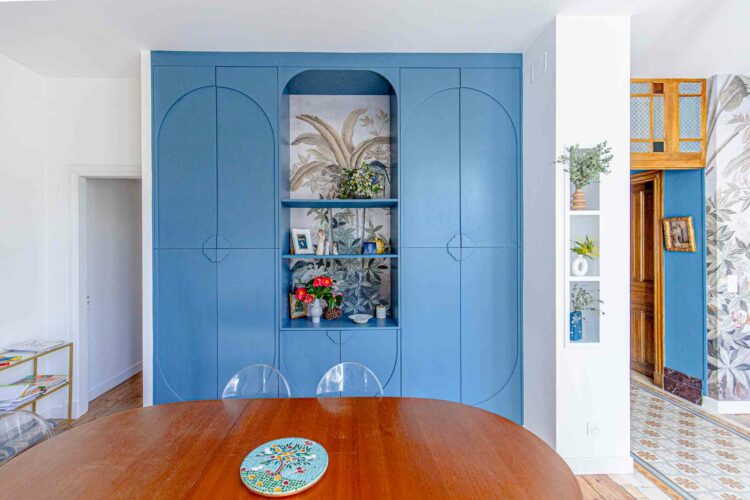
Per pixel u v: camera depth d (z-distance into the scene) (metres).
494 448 1.30
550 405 2.42
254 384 1.94
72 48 2.62
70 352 2.98
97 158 3.08
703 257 3.23
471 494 1.06
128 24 2.34
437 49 2.71
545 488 1.09
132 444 1.33
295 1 2.13
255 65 2.71
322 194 3.17
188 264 2.70
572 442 2.36
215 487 1.09
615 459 2.35
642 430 2.88
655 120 3.09
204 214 2.70
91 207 3.54
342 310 3.17
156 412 1.59
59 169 3.08
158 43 2.57
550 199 2.42
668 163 3.09
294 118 3.16
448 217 2.77
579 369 2.36
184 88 2.69
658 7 2.22
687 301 3.39
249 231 2.72
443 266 2.77
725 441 2.71
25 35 2.45
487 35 2.53
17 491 1.07
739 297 3.15
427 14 2.28
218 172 2.71
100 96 3.06
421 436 1.38
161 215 2.69
